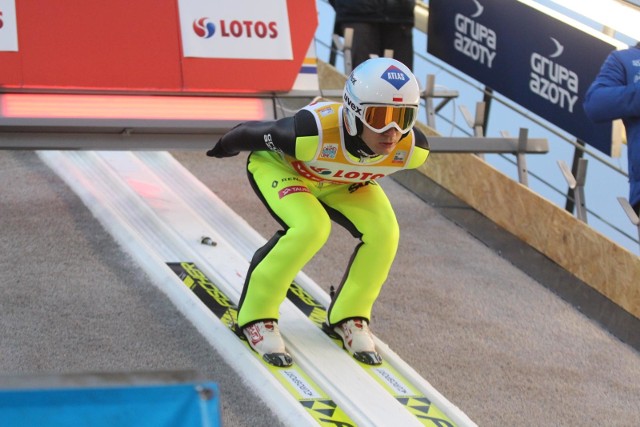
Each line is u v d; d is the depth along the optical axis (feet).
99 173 53.31
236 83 50.55
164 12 49.75
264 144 36.29
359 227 38.29
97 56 48.52
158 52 49.42
